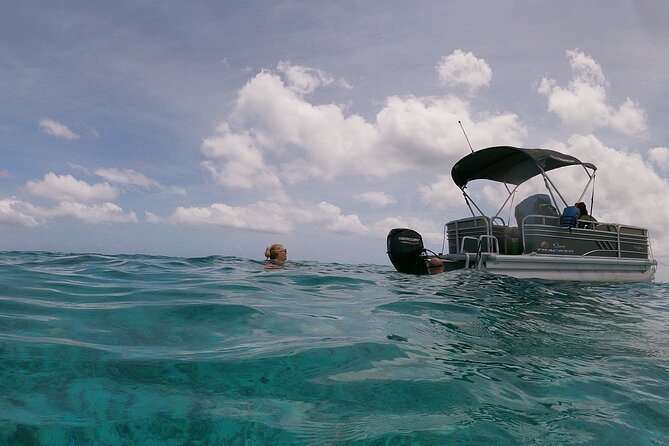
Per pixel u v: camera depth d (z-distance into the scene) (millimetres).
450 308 4676
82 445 1521
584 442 1840
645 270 10453
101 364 2299
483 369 2686
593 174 9797
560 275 9070
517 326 4121
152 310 3695
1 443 1490
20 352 2398
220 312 3707
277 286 5703
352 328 3420
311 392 2102
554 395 2375
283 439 1646
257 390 2080
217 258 10656
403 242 8578
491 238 8961
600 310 5551
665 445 1881
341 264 13125
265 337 3012
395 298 5160
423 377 2404
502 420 1971
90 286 5055
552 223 9172
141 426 1673
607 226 10062
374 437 1707
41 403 1815
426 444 1686
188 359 2449
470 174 9992
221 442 1594
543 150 8922
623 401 2361
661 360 3254
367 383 2254
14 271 6156
